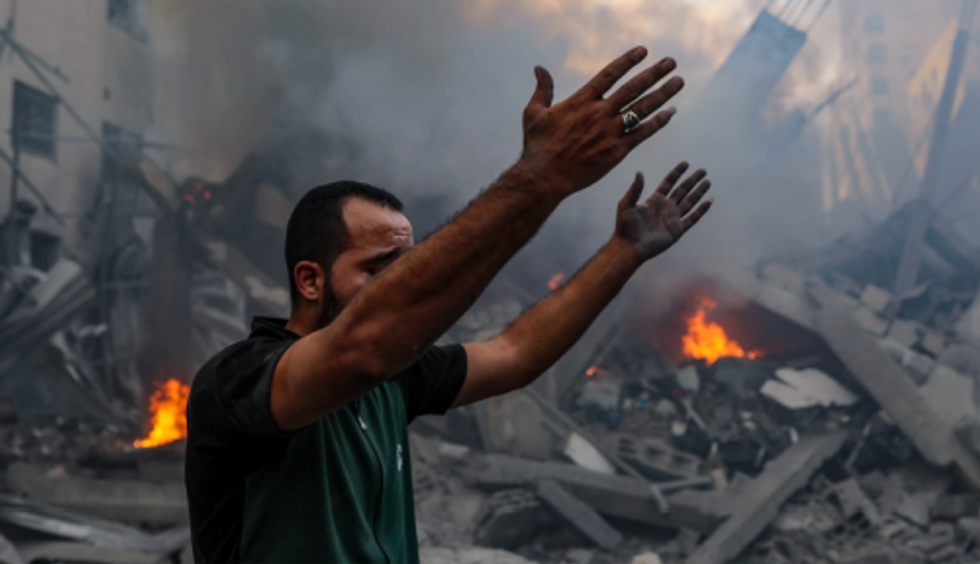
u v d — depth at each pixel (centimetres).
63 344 1416
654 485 953
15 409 1230
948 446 980
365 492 106
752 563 865
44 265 1644
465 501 954
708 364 1174
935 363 1075
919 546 848
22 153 1574
